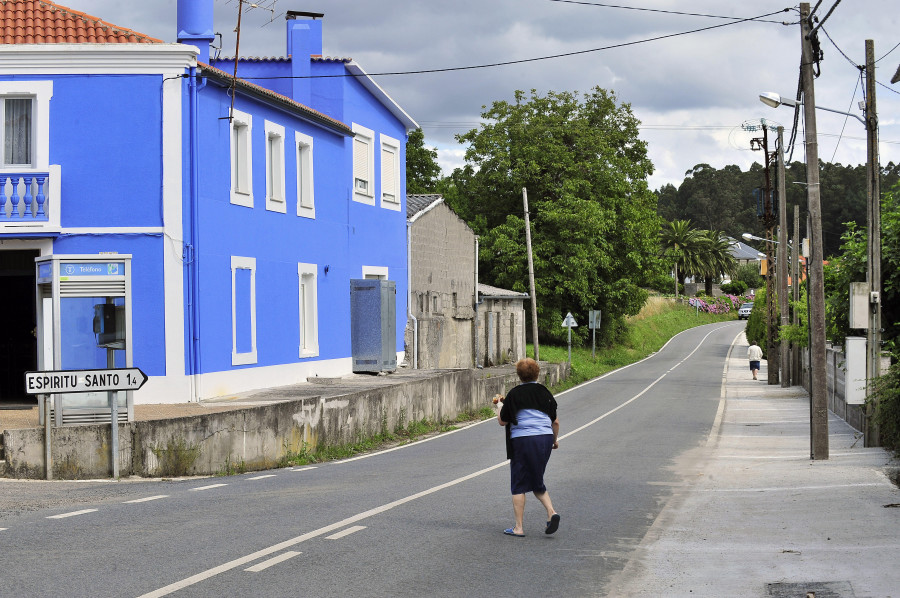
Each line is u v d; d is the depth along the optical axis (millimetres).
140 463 14352
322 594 7324
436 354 36125
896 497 12117
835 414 27188
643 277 67938
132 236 18844
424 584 7727
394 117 31438
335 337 26406
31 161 18875
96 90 18859
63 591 7258
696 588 7766
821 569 8281
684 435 22891
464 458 17844
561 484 14219
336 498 12359
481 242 62344
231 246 20656
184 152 18984
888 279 21828
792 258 46000
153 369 18828
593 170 63312
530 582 7898
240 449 15852
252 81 27547
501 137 63594
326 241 25922
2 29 19062
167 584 7516
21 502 11641
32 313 19812
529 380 10156
